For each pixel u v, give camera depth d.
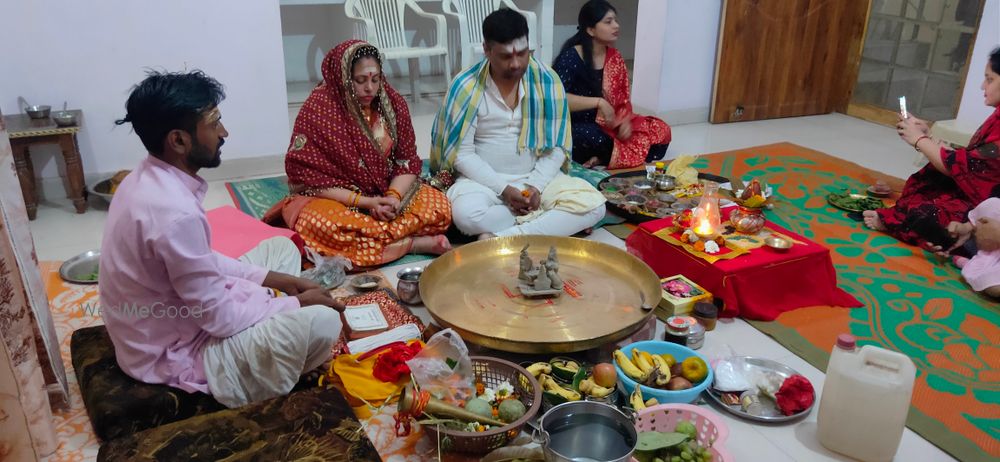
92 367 2.04
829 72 5.73
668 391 2.04
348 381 2.13
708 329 2.53
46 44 3.61
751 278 2.56
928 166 3.40
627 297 2.44
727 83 5.45
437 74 6.86
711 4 5.25
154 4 3.76
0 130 1.82
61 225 3.51
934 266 3.05
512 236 2.74
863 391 1.86
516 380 2.03
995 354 2.41
